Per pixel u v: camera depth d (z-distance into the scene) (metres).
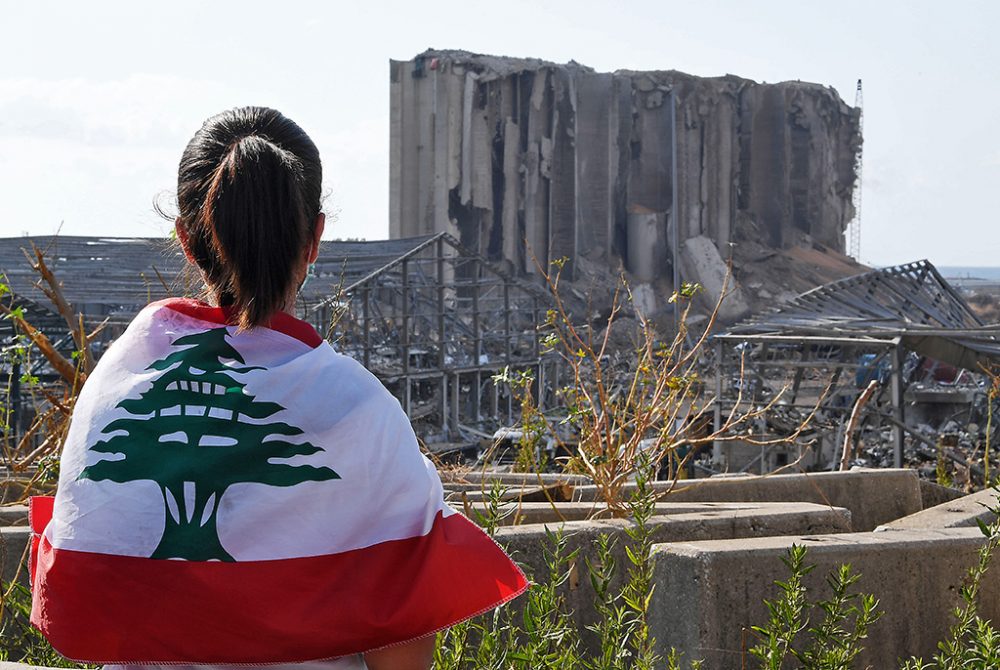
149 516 1.53
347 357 1.68
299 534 1.54
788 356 35.75
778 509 5.83
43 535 1.61
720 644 4.04
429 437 42.91
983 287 195.62
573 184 98.94
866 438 36.28
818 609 4.15
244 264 1.61
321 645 1.53
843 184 126.56
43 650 3.53
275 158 1.63
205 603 1.51
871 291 39.28
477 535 1.65
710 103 110.06
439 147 96.12
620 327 49.31
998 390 8.04
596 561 4.81
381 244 45.94
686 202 106.44
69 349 33.47
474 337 46.88
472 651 3.84
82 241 39.25
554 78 98.50
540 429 6.36
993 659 3.16
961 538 4.44
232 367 1.61
